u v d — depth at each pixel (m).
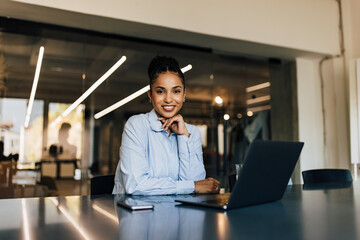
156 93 1.51
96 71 3.65
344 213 0.82
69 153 3.54
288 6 4.17
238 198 0.86
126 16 3.24
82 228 0.67
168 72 1.50
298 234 0.61
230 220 0.74
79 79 3.57
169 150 1.54
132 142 1.40
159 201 1.05
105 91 3.69
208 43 3.99
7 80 3.27
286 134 4.61
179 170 1.57
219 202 0.95
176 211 0.86
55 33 3.45
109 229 0.66
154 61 1.55
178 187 1.29
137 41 3.81
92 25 3.42
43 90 3.43
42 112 3.42
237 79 4.42
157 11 3.39
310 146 4.61
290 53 4.41
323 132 4.59
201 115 4.12
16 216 0.80
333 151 4.48
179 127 1.53
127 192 1.27
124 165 1.35
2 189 3.22
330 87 4.54
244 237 0.59
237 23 3.81
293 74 4.70
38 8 3.00
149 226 0.68
